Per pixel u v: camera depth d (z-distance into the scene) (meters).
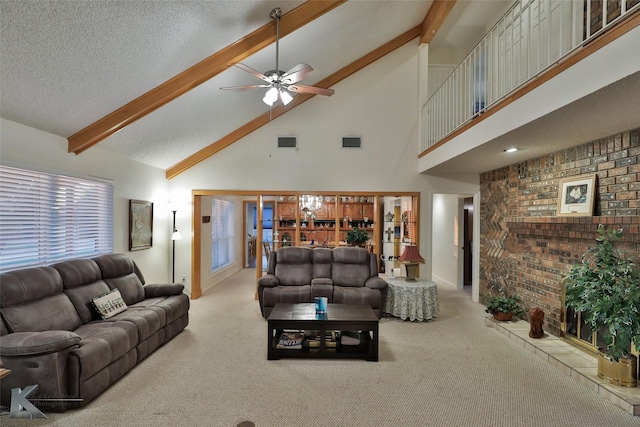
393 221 6.86
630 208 2.99
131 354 3.19
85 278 3.57
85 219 4.18
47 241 3.62
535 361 3.43
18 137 3.25
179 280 6.22
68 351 2.53
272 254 5.48
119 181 4.83
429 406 2.61
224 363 3.37
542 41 4.49
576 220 3.41
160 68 3.54
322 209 6.77
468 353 3.64
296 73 3.41
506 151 4.04
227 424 2.37
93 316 3.45
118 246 4.80
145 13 2.78
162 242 6.05
